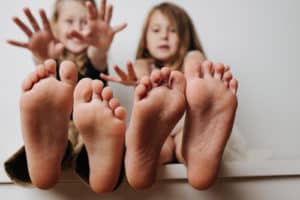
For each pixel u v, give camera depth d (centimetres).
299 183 81
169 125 71
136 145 71
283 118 103
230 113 72
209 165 72
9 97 102
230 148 88
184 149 74
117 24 108
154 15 107
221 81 72
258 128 101
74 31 93
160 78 69
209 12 110
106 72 102
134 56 105
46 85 69
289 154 99
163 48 105
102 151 71
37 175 71
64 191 79
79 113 69
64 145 72
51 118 70
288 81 106
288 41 109
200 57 104
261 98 104
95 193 78
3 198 79
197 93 70
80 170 75
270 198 81
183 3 110
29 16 93
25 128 70
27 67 104
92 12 94
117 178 73
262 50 108
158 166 79
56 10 106
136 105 68
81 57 101
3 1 109
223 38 108
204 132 73
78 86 70
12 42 93
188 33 107
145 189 79
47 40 95
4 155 96
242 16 110
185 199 79
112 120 69
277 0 112
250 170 80
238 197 80
